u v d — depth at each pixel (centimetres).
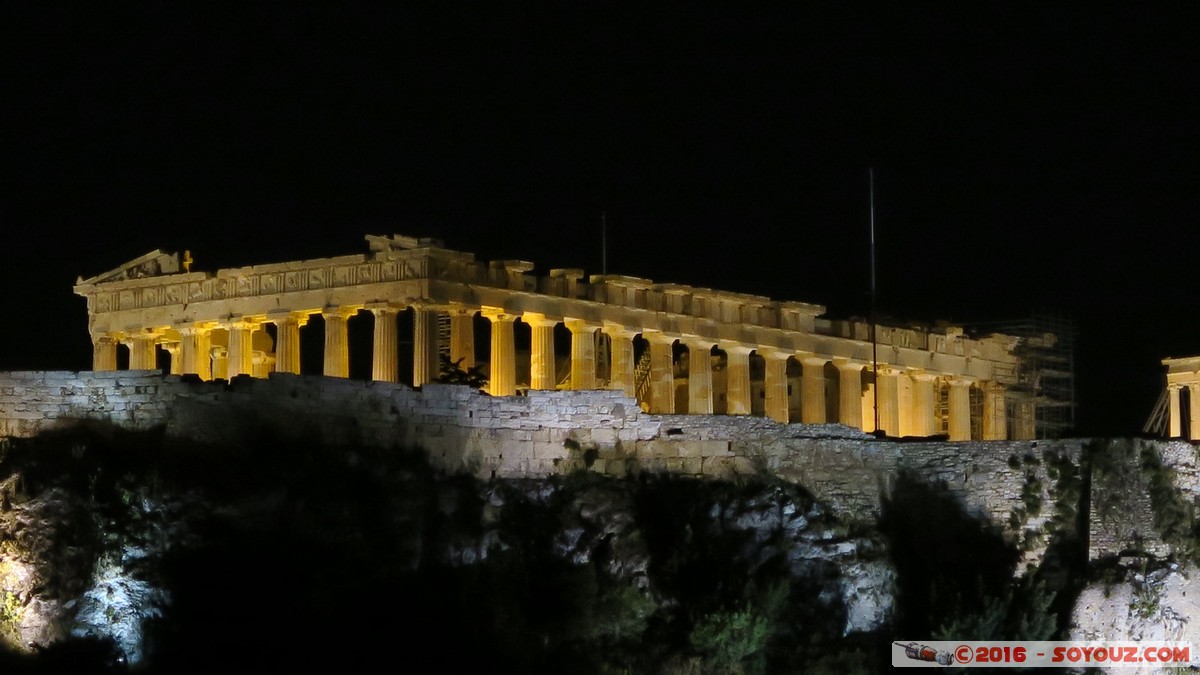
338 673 11262
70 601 11112
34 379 11831
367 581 11644
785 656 12325
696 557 12562
